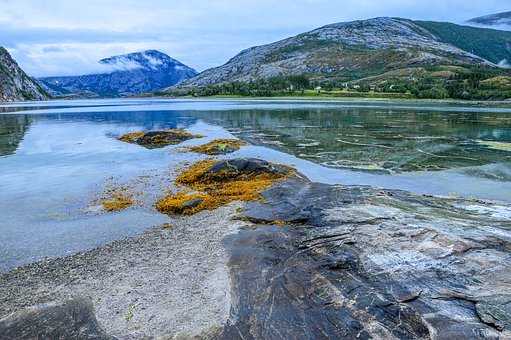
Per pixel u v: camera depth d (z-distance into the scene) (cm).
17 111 11800
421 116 7862
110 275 1555
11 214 2258
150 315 1283
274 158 3728
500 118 7406
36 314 1283
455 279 1365
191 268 1588
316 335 1150
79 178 3061
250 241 1795
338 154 3894
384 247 1606
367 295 1303
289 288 1384
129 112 10525
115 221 2138
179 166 3453
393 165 3388
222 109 10638
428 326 1141
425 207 2112
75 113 10538
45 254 1755
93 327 1222
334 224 1892
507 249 1562
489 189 2631
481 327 1125
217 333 1184
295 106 11381
